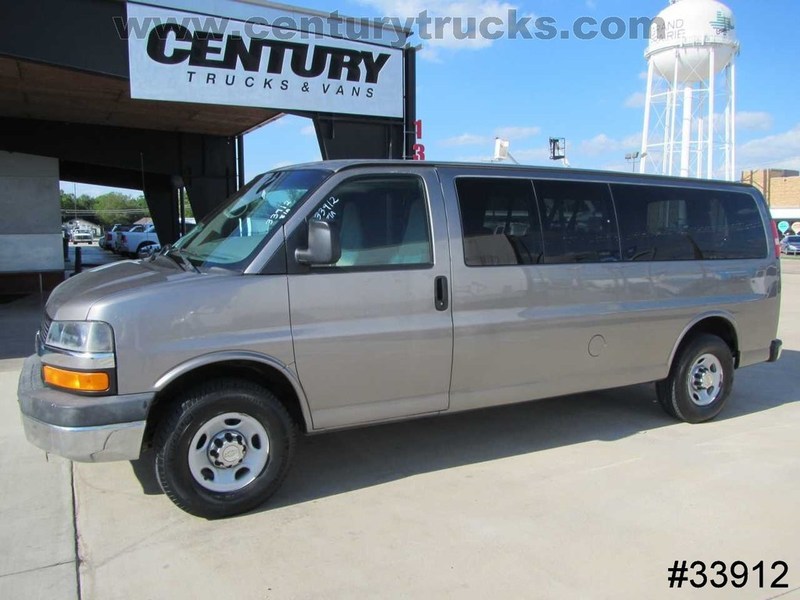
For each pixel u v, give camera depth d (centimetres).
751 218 612
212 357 365
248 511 393
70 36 838
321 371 397
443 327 431
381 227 420
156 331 355
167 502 407
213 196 1658
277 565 335
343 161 427
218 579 322
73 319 356
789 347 945
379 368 414
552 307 479
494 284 451
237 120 1434
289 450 399
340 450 504
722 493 423
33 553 347
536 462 479
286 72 977
